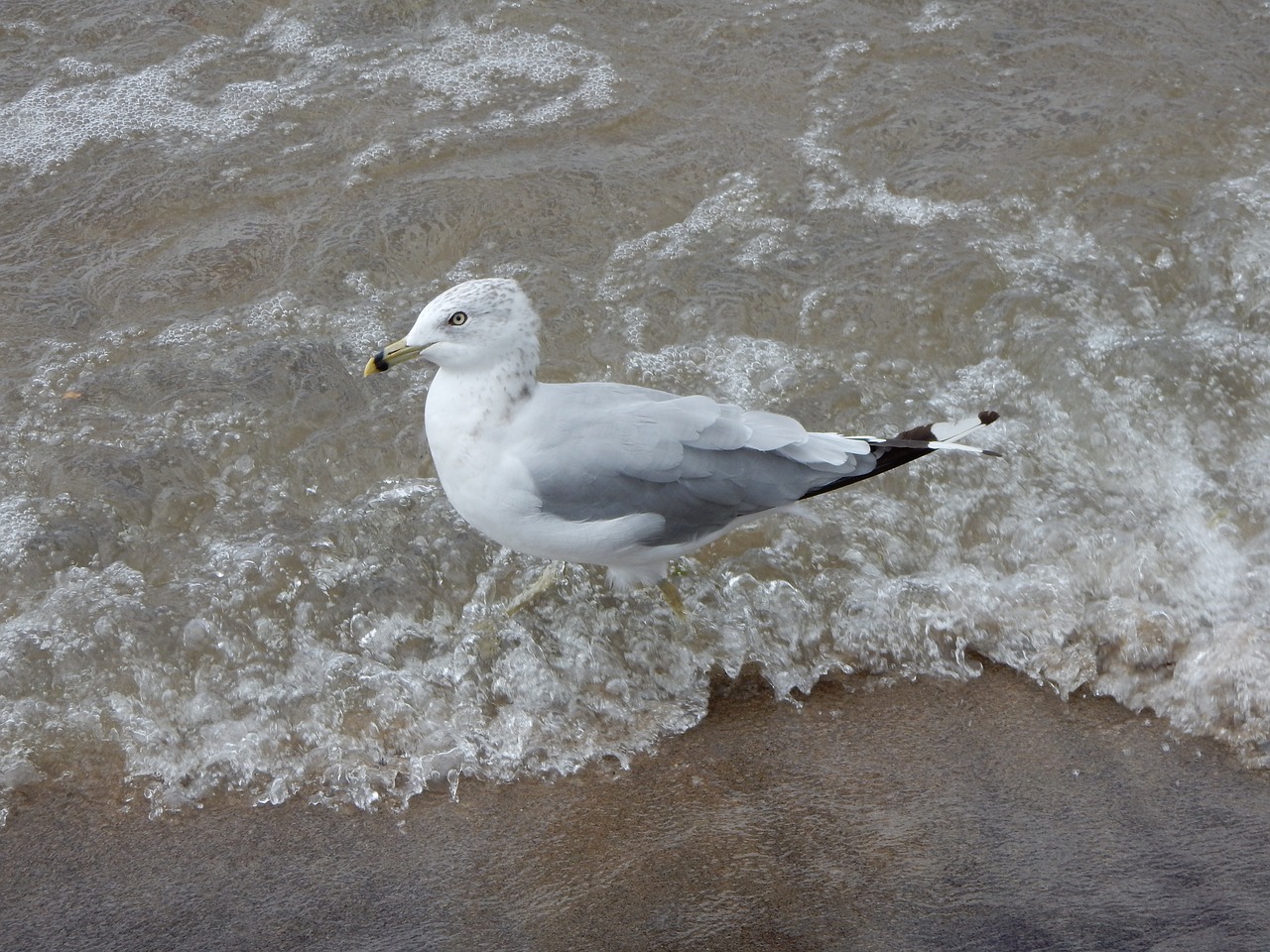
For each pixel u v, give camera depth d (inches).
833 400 238.5
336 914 161.3
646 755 185.8
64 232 270.5
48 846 169.3
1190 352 247.0
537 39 327.3
